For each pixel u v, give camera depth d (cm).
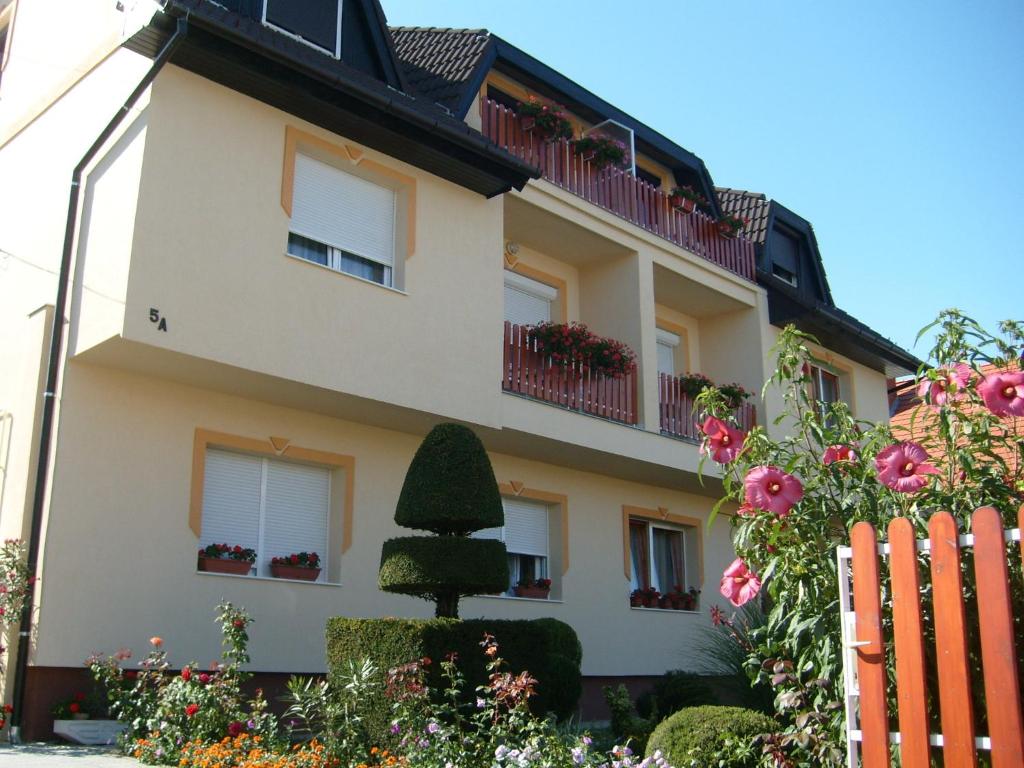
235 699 853
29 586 941
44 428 984
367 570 1193
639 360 1537
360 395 1105
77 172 1064
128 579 990
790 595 587
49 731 917
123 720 905
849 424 615
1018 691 441
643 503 1634
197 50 995
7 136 1255
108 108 1072
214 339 991
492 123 1412
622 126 1686
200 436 1073
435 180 1257
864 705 496
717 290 1742
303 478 1181
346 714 807
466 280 1258
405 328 1170
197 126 1023
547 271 1609
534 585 1409
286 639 1095
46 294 1069
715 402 667
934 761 507
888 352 2034
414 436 1285
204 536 1076
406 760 731
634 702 1425
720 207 1911
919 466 545
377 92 1105
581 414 1383
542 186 1441
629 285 1589
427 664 820
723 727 709
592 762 694
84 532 969
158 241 967
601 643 1491
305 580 1135
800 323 1850
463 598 1292
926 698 489
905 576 491
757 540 604
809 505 591
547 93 1652
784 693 570
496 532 1405
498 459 1413
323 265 1120
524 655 887
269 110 1095
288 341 1051
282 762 741
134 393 1031
